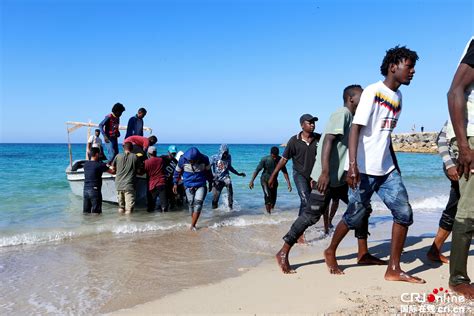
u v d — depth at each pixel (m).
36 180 16.06
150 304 3.66
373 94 3.68
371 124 3.76
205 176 7.45
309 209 4.22
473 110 3.15
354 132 3.69
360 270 4.36
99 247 5.98
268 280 4.14
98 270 4.82
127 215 9.09
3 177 17.66
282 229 7.32
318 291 3.72
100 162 9.40
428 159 39.50
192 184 7.32
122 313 3.48
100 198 9.28
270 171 9.05
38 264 5.09
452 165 3.42
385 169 3.82
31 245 6.10
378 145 3.79
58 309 3.65
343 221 4.15
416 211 9.38
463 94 3.06
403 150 60.59
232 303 3.54
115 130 10.29
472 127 3.14
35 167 25.02
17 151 67.00
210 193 12.80
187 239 6.52
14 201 11.12
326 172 3.93
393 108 3.76
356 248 5.54
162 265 5.01
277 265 4.84
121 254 5.57
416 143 62.16
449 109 3.11
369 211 4.25
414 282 3.80
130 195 9.30
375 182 3.85
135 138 10.24
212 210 9.79
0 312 3.60
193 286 4.16
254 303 3.51
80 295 3.99
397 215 3.82
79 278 4.52
